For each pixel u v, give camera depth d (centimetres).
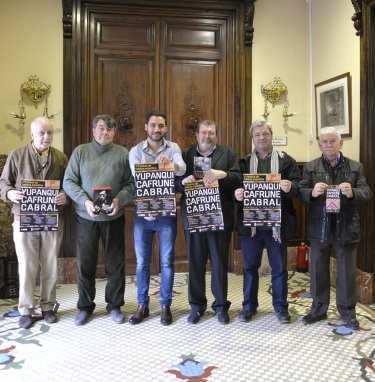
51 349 291
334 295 410
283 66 496
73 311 366
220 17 488
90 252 336
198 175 325
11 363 270
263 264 496
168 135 490
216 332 321
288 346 297
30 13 454
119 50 478
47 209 325
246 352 287
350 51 418
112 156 334
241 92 485
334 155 325
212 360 276
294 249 504
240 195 326
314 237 332
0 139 451
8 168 334
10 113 452
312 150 495
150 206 317
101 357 279
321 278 338
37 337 310
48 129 324
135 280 464
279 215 322
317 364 270
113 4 466
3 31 450
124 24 479
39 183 324
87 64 470
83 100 467
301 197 328
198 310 343
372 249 383
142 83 485
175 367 266
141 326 333
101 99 477
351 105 418
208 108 495
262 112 495
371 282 381
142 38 484
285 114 498
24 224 321
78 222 337
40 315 352
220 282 340
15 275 402
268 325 335
